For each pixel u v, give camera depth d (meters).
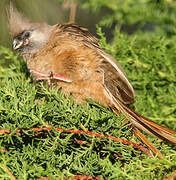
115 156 6.05
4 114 5.73
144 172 5.36
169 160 5.47
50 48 7.59
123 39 8.67
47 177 5.12
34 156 5.47
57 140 5.68
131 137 6.35
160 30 8.77
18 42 8.02
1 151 5.27
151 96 8.38
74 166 5.50
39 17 8.51
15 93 5.78
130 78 8.54
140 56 8.64
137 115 6.82
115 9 8.86
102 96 7.37
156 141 6.61
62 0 9.16
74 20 9.31
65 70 7.45
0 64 8.87
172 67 8.45
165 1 8.62
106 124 5.98
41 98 6.10
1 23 8.80
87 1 9.02
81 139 6.02
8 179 5.11
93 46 7.50
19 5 8.54
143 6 8.76
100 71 7.40
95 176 5.64
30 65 7.86
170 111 7.89
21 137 5.68
